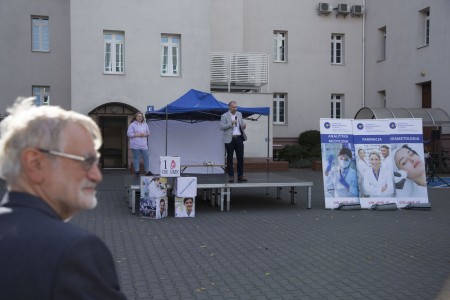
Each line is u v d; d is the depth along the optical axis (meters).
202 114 13.30
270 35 26.25
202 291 5.30
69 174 1.57
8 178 1.55
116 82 20.58
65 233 1.41
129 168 21.12
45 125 1.55
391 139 11.81
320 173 20.91
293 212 11.05
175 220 9.86
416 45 23.03
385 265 6.43
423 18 22.92
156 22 20.88
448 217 10.39
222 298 5.08
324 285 5.55
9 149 1.54
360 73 27.58
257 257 6.80
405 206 11.54
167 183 11.02
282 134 26.62
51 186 1.55
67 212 1.64
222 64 22.08
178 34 21.16
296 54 26.73
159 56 20.94
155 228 8.95
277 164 21.75
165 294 5.20
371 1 26.88
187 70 21.22
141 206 10.19
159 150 14.59
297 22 26.67
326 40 27.09
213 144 14.80
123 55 20.75
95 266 1.40
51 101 22.73
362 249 7.33
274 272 6.06
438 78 21.47
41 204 1.52
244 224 9.43
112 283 1.46
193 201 10.30
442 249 7.36
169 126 14.62
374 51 26.72
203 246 7.47
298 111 26.80
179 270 6.12
